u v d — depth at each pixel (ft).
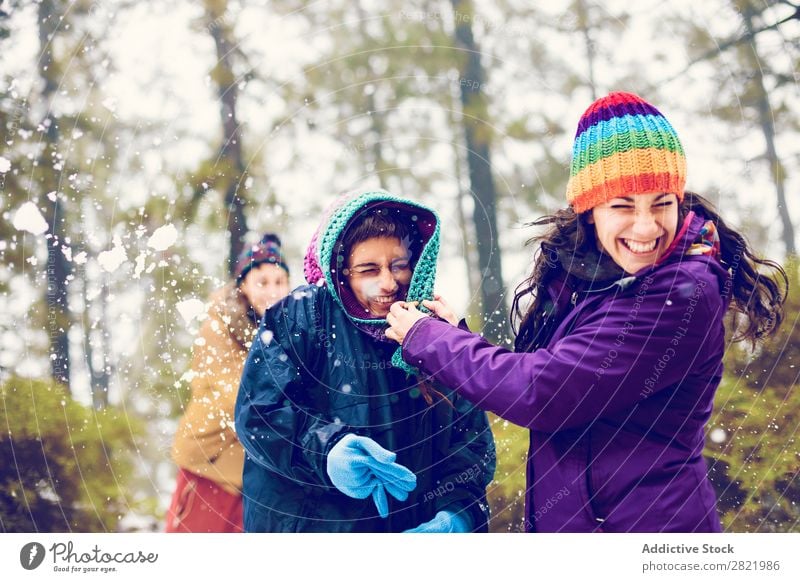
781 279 8.50
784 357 8.41
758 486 8.07
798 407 8.24
